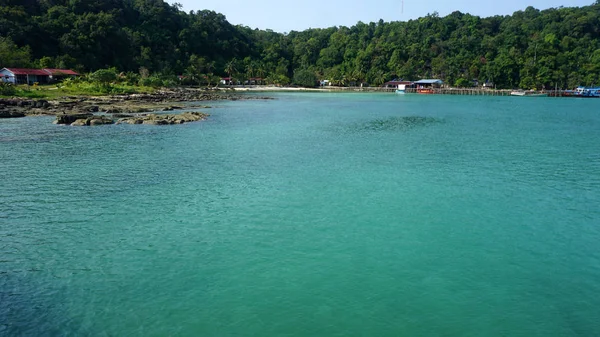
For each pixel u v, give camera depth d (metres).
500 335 12.15
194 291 14.36
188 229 19.55
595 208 22.78
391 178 28.67
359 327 12.48
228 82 195.50
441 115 76.31
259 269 15.91
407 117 71.75
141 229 19.47
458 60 195.62
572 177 29.20
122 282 14.85
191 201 23.45
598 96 146.75
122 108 71.06
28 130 47.31
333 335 12.12
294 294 14.25
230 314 13.09
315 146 40.78
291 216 21.36
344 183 27.36
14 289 14.26
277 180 27.91
